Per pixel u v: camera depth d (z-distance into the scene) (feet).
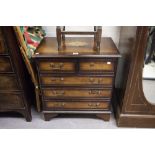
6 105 5.92
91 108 5.95
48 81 5.38
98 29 4.79
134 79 5.05
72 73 5.19
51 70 5.15
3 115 6.60
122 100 5.69
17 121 6.35
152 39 4.51
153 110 5.57
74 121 6.30
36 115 6.60
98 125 6.10
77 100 5.76
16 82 5.43
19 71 5.35
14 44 5.07
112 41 5.83
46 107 5.98
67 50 5.08
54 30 6.31
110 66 5.05
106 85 5.41
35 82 5.71
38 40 5.72
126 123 5.83
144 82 5.14
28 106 6.12
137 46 4.57
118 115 5.90
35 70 5.61
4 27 4.49
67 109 5.99
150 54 4.71
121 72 6.10
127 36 5.24
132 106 5.54
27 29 5.57
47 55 4.80
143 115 5.65
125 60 5.50
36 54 4.86
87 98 5.71
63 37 5.62
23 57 5.28
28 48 5.36
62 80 5.34
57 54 4.83
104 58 4.89
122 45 5.89
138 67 4.86
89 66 5.05
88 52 4.95
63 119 6.40
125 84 5.43
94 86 5.44
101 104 5.84
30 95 6.49
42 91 5.61
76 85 5.43
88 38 5.99
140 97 5.34
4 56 4.91
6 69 5.15
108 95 5.62
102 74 5.20
